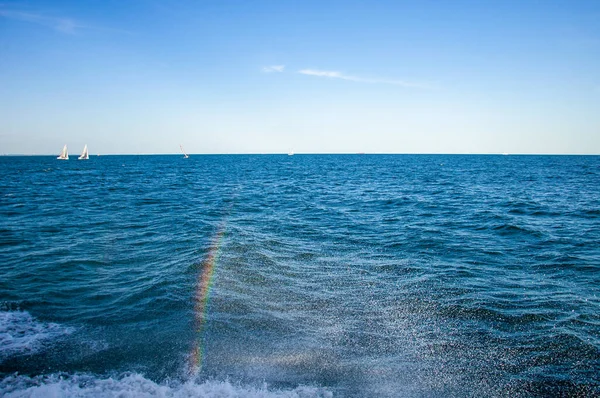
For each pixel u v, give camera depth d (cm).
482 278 859
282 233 1355
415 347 559
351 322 638
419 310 684
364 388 462
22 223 1539
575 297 738
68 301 726
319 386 464
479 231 1386
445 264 972
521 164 8956
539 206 2031
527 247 1142
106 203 2217
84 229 1430
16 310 680
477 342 571
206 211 1916
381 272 905
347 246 1164
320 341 575
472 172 5684
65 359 514
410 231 1392
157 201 2344
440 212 1859
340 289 790
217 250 1097
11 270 913
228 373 486
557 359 522
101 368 493
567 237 1266
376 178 4556
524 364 512
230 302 718
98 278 863
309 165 9025
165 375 479
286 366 507
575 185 3372
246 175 5316
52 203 2188
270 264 965
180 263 975
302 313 672
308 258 1027
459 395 452
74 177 4625
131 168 7350
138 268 941
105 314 666
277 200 2412
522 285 809
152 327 615
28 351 533
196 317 652
